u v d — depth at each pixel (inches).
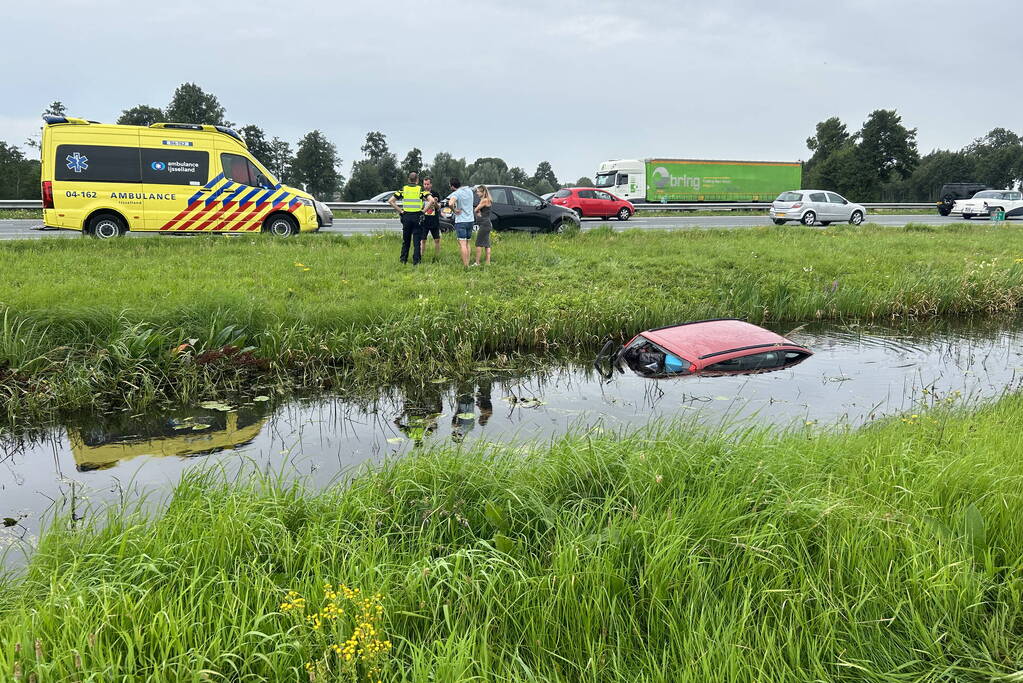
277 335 341.4
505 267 556.7
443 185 3710.6
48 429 269.4
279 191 709.9
